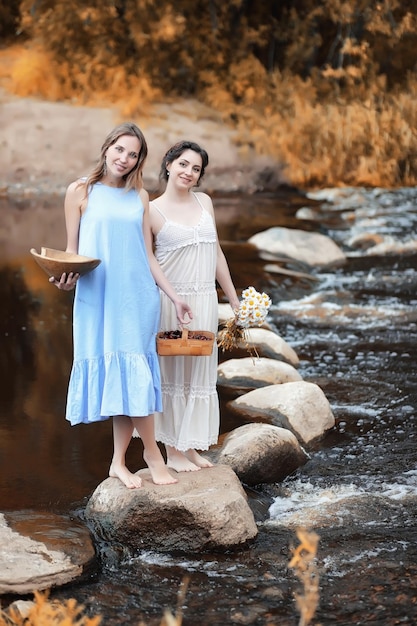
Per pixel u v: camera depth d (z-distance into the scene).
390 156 16.75
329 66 17.77
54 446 5.78
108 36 17.47
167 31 17.03
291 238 11.26
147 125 15.77
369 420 6.38
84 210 4.59
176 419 4.93
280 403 6.24
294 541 4.66
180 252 4.83
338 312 9.13
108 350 4.54
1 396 6.66
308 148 16.45
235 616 3.98
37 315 8.73
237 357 7.49
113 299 4.54
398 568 4.38
